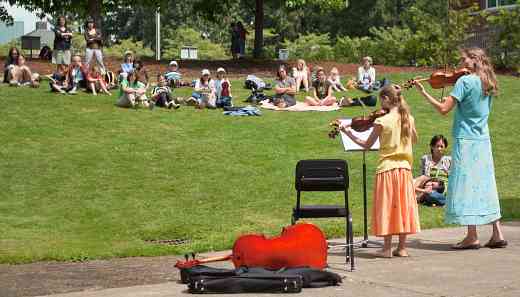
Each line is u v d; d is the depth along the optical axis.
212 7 36.66
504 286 7.64
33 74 22.89
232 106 22.11
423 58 33.81
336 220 12.83
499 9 34.00
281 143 18.91
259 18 34.59
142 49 67.69
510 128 21.22
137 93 21.41
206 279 7.56
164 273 8.89
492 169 9.88
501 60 32.06
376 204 9.49
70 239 11.67
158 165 16.72
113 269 9.21
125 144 17.97
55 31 24.81
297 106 22.62
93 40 23.91
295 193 15.26
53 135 18.19
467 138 9.79
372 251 10.02
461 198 9.78
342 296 7.32
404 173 9.45
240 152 17.95
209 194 15.02
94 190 14.98
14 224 12.65
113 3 33.84
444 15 35.34
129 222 12.98
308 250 8.07
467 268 8.62
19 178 15.38
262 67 30.61
